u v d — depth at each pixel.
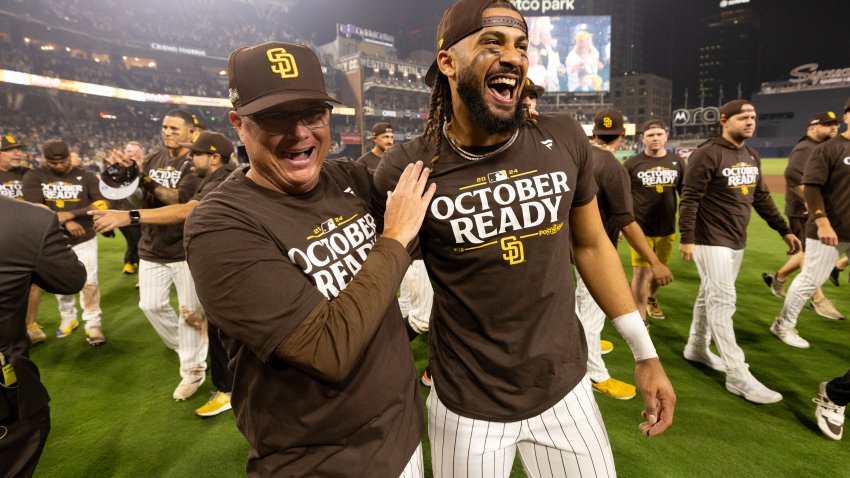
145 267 2.90
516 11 1.11
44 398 1.38
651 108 76.69
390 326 1.20
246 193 1.05
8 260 1.25
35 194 3.96
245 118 0.99
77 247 3.64
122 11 33.09
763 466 2.11
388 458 1.12
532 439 1.29
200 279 0.97
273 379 1.04
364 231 1.18
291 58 1.00
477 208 1.18
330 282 1.05
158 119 34.34
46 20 27.48
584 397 1.29
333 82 42.59
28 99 27.70
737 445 2.26
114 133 30.88
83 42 29.80
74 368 3.35
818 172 3.07
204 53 35.81
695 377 3.00
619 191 2.51
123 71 32.34
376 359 1.12
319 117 1.04
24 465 1.32
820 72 54.81
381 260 1.01
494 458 1.28
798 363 3.14
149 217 2.24
